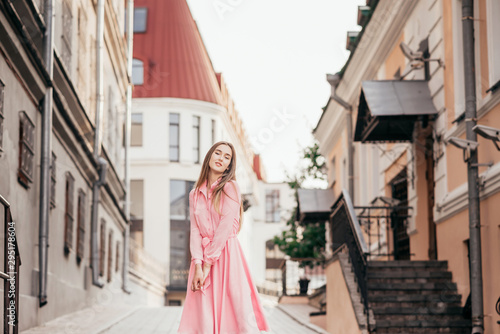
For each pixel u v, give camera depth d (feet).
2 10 25.12
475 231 27.02
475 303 26.76
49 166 33.65
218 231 13.93
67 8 40.01
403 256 42.86
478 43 28.60
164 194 107.65
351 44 53.83
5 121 26.84
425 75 36.70
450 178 31.83
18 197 29.37
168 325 36.11
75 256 45.42
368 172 51.67
